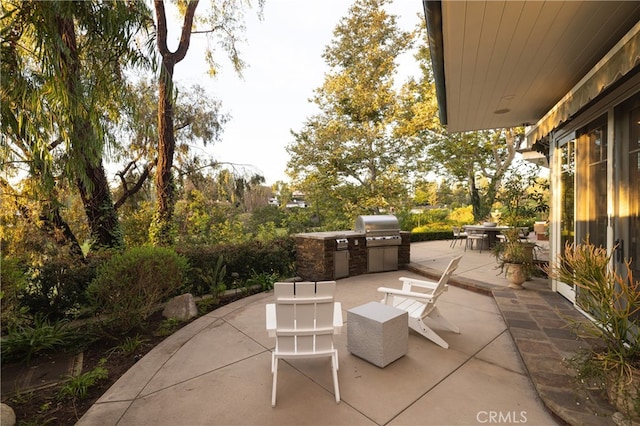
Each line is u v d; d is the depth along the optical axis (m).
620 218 3.28
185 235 7.89
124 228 7.76
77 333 3.81
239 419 2.31
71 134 3.55
